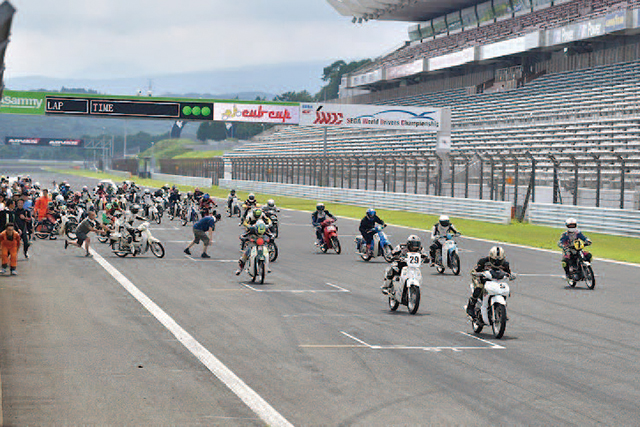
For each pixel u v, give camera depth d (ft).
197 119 208.03
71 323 51.83
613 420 31.63
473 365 41.75
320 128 374.43
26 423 29.94
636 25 228.63
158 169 559.38
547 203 148.05
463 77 327.67
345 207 208.54
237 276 79.61
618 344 48.24
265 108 210.18
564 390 36.60
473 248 112.78
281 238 126.41
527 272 87.66
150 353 43.11
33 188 157.79
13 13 18.38
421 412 32.50
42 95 201.77
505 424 30.94
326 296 67.10
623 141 186.50
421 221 161.68
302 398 34.47
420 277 58.65
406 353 44.60
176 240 119.55
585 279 74.90
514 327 54.03
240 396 34.47
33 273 78.38
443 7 364.79
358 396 34.99
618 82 231.09
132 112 205.77
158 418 30.89
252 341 47.19
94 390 35.06
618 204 144.25
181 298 64.08
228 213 178.19
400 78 367.86
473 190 187.11
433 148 250.16
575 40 252.01
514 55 289.94
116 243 103.14
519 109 258.37
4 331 48.57
